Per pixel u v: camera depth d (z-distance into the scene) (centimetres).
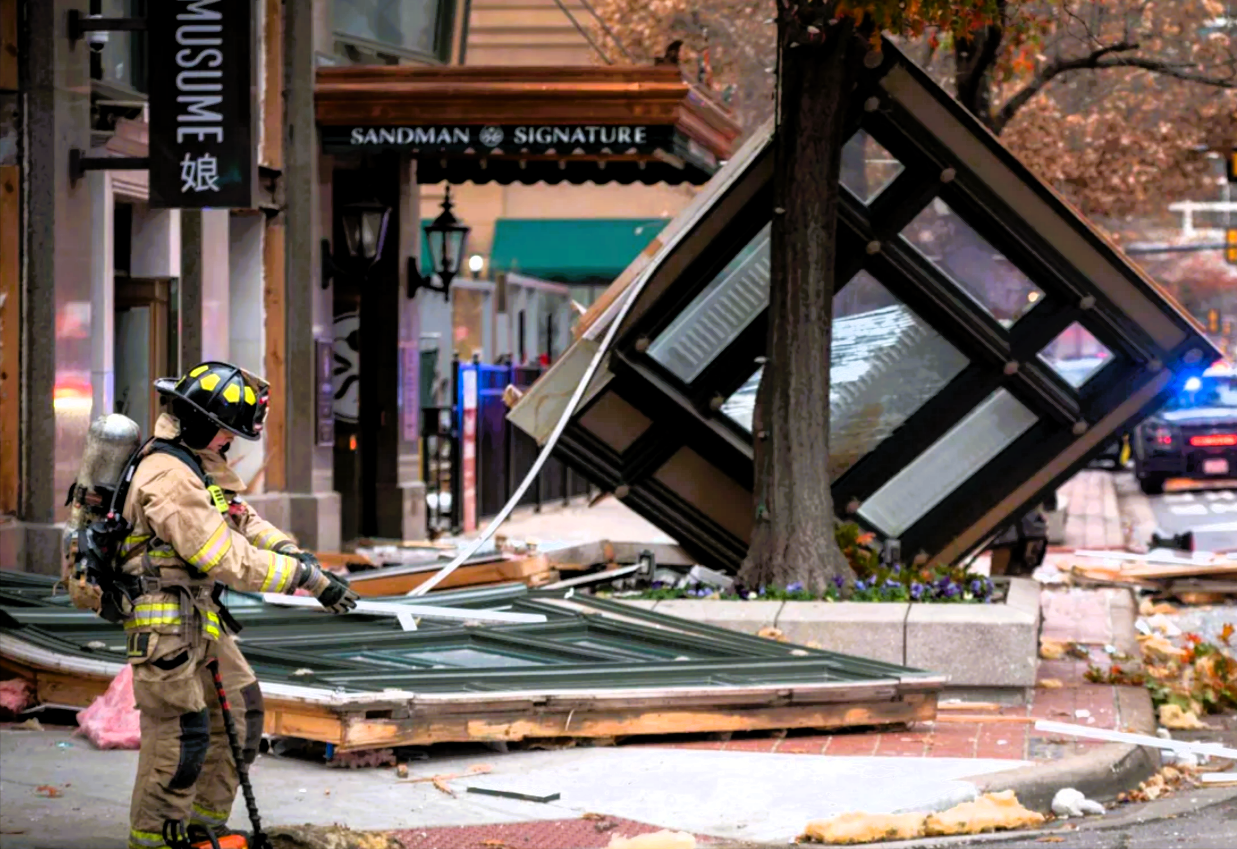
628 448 3769
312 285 5003
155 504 1669
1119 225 11469
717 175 3697
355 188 5512
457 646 2742
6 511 3688
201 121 3819
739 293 3703
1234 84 5406
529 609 2964
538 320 9581
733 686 2547
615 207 10669
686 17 7575
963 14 3158
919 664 2969
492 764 2377
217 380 1711
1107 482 9669
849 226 3678
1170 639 3975
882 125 3644
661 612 3103
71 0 3766
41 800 2123
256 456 4916
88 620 2870
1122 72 7781
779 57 3466
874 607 3095
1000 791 2284
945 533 3941
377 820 2062
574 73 4903
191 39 3812
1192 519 7444
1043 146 7931
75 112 3775
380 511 5538
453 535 6231
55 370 3691
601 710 2473
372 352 5547
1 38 3653
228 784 1797
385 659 2630
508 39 10225
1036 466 3925
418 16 5953
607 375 3678
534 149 4969
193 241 4575
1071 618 3981
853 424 3881
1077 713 2873
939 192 3694
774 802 2175
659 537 6306
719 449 3741
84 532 1691
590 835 2020
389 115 4984
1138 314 3794
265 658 2575
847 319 3856
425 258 9481
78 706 2625
